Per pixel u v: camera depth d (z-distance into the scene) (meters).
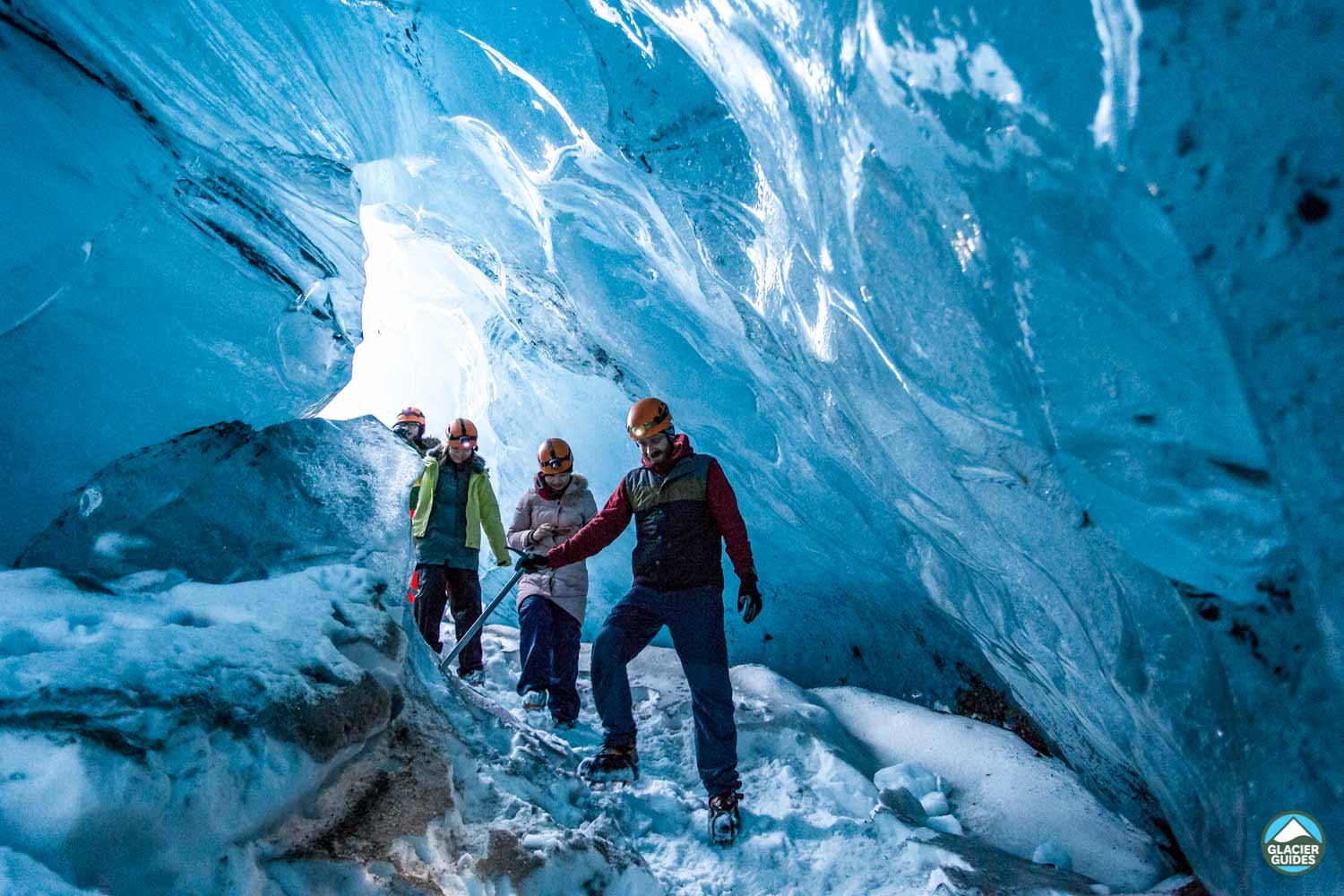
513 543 4.24
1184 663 2.15
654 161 3.31
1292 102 1.45
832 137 2.24
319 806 2.04
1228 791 2.09
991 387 2.10
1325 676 1.74
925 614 4.54
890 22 1.88
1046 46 1.63
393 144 4.21
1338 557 1.65
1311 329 1.56
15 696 1.63
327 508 2.96
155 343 2.90
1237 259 1.57
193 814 1.66
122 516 2.65
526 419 7.12
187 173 3.05
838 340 2.80
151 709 1.72
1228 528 1.81
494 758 2.86
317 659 2.19
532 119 4.00
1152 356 1.74
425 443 5.40
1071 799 3.46
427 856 2.15
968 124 1.82
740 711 4.00
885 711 4.40
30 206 2.66
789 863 2.88
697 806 3.16
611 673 3.19
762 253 3.19
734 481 5.36
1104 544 2.17
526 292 5.50
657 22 2.92
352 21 3.59
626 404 6.66
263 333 3.18
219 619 2.28
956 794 3.62
